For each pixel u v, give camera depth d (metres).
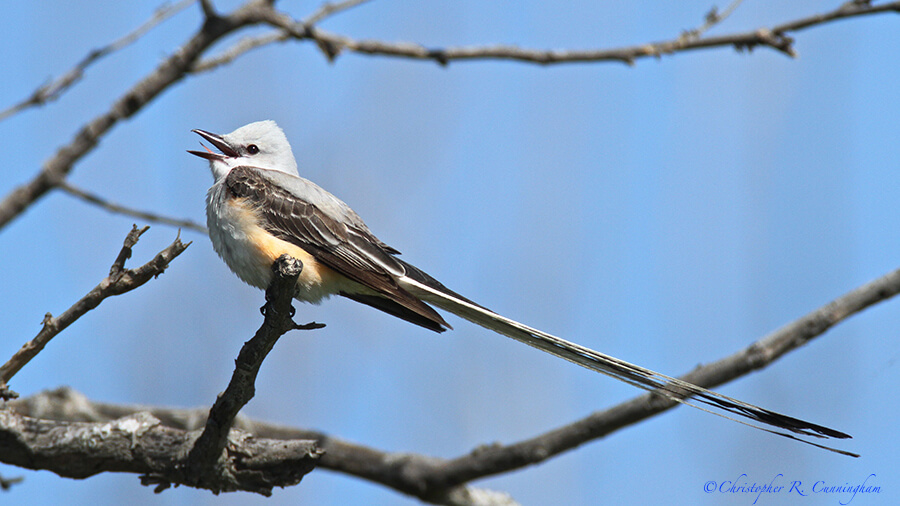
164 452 7.59
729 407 8.12
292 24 9.46
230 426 7.42
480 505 10.87
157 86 9.10
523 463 10.05
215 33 9.18
